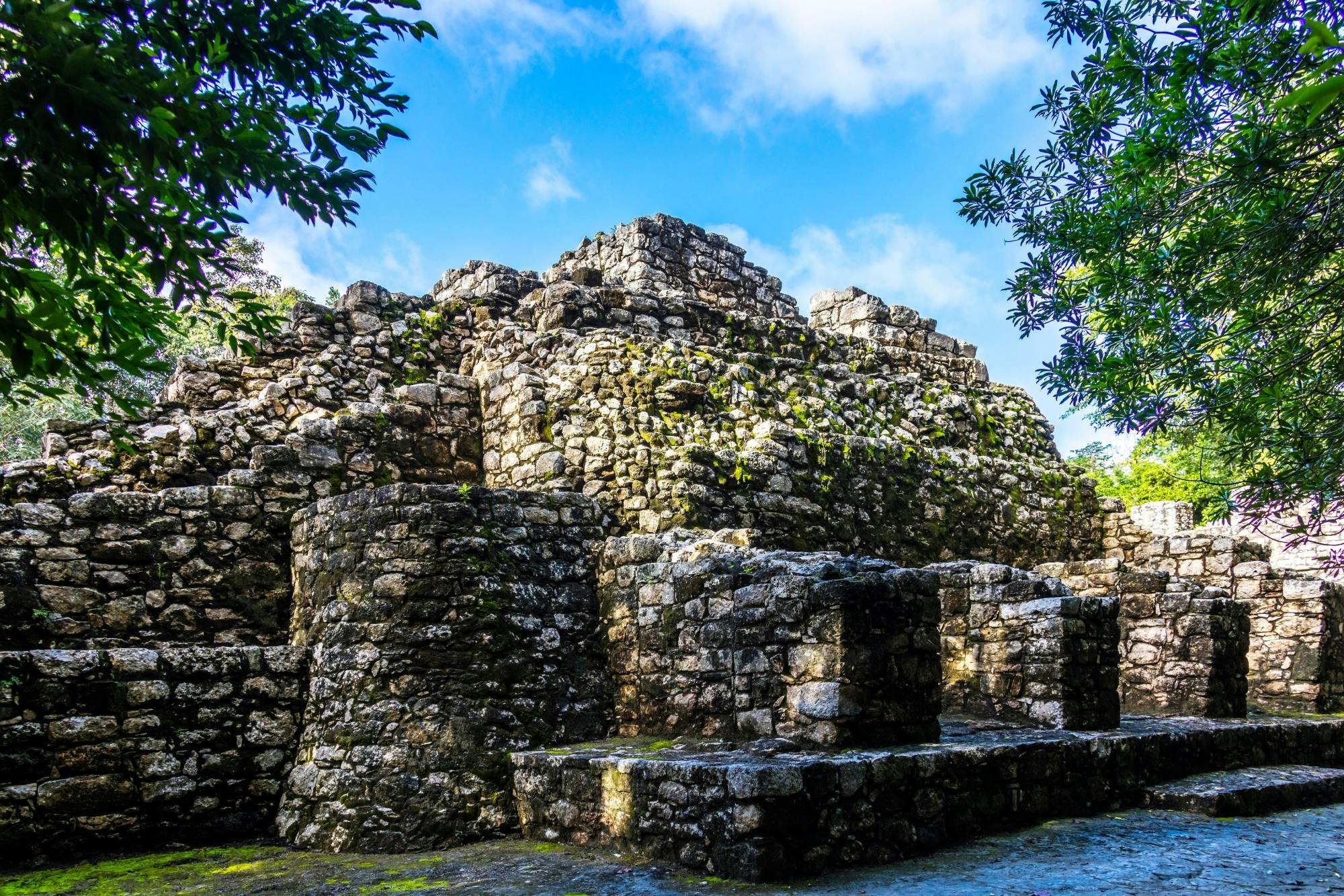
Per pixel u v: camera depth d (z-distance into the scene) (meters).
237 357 11.22
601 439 9.91
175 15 5.12
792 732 7.14
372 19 5.58
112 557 8.40
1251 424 6.01
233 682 8.00
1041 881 5.83
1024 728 8.42
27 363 4.62
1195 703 10.22
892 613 7.30
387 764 7.43
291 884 6.32
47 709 7.25
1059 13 6.29
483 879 6.25
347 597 8.05
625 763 6.73
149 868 6.87
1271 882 5.84
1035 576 9.20
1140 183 6.26
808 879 5.88
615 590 8.81
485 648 7.95
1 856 6.89
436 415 10.79
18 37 4.11
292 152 5.21
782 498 10.38
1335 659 11.68
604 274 14.49
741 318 12.68
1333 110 5.23
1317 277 6.47
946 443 13.26
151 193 4.79
